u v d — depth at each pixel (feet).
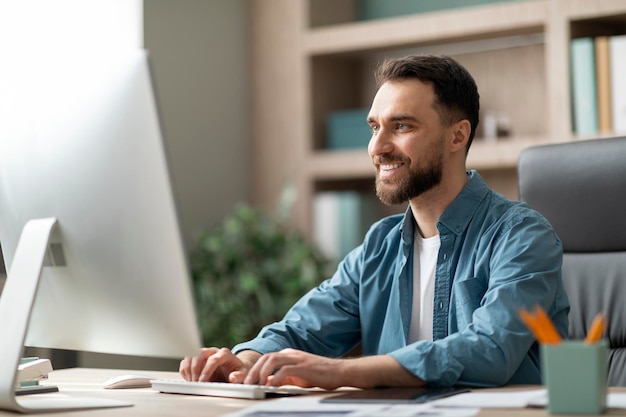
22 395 5.12
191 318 4.35
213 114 14.06
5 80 4.78
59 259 4.69
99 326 4.69
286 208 13.35
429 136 5.90
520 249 5.53
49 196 4.63
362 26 13.28
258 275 12.62
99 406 4.50
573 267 6.71
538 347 5.72
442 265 5.92
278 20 14.11
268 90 14.23
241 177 14.46
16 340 4.48
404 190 5.92
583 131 11.41
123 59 4.32
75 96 4.49
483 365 4.96
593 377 3.80
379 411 4.00
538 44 12.71
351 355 7.65
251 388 4.79
